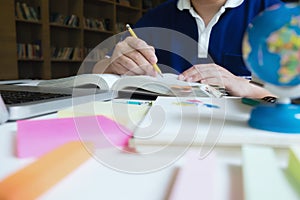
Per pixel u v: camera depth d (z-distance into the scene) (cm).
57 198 17
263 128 28
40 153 23
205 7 103
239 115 34
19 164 21
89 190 18
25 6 239
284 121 27
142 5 352
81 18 282
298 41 24
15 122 35
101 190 18
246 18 98
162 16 111
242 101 45
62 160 21
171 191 18
